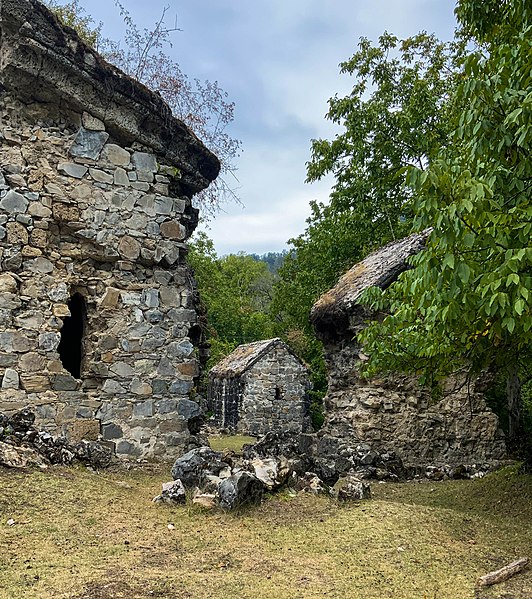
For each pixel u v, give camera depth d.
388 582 4.07
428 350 6.47
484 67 5.30
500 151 5.12
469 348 6.45
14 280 7.27
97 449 7.15
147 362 8.25
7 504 4.86
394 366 7.25
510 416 11.60
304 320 22.81
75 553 4.19
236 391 22.61
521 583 4.16
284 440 7.86
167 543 4.59
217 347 32.78
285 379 22.94
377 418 10.67
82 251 7.91
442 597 3.88
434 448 10.94
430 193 4.34
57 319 7.57
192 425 8.59
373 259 12.46
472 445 11.23
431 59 20.31
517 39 5.48
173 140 8.76
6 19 6.95
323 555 4.54
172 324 8.56
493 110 5.02
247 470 6.21
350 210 20.78
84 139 7.99
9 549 4.11
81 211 7.88
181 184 9.08
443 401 11.23
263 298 47.56
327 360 12.01
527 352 6.95
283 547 4.68
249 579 3.96
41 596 3.44
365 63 20.33
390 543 4.87
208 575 3.99
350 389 11.22
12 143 7.45
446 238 4.23
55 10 15.17
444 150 6.21
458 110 8.21
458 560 4.61
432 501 7.70
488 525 5.77
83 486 5.75
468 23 7.15
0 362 7.08
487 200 4.31
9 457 5.77
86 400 7.69
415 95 18.52
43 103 7.69
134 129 8.31
